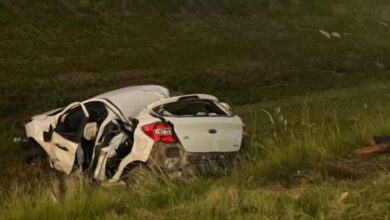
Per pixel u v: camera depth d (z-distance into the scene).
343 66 30.17
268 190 7.58
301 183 8.00
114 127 10.10
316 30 41.06
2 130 15.29
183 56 28.70
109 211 7.20
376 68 30.73
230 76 25.55
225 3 41.44
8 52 24.89
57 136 11.04
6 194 9.36
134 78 23.77
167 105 10.03
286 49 33.94
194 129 9.55
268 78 26.06
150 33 32.22
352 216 5.98
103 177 9.91
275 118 16.23
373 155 8.87
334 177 7.99
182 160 9.42
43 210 7.21
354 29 44.19
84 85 22.06
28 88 20.42
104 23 31.72
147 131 9.50
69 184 8.59
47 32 28.59
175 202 7.34
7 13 28.84
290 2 46.16
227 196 6.86
